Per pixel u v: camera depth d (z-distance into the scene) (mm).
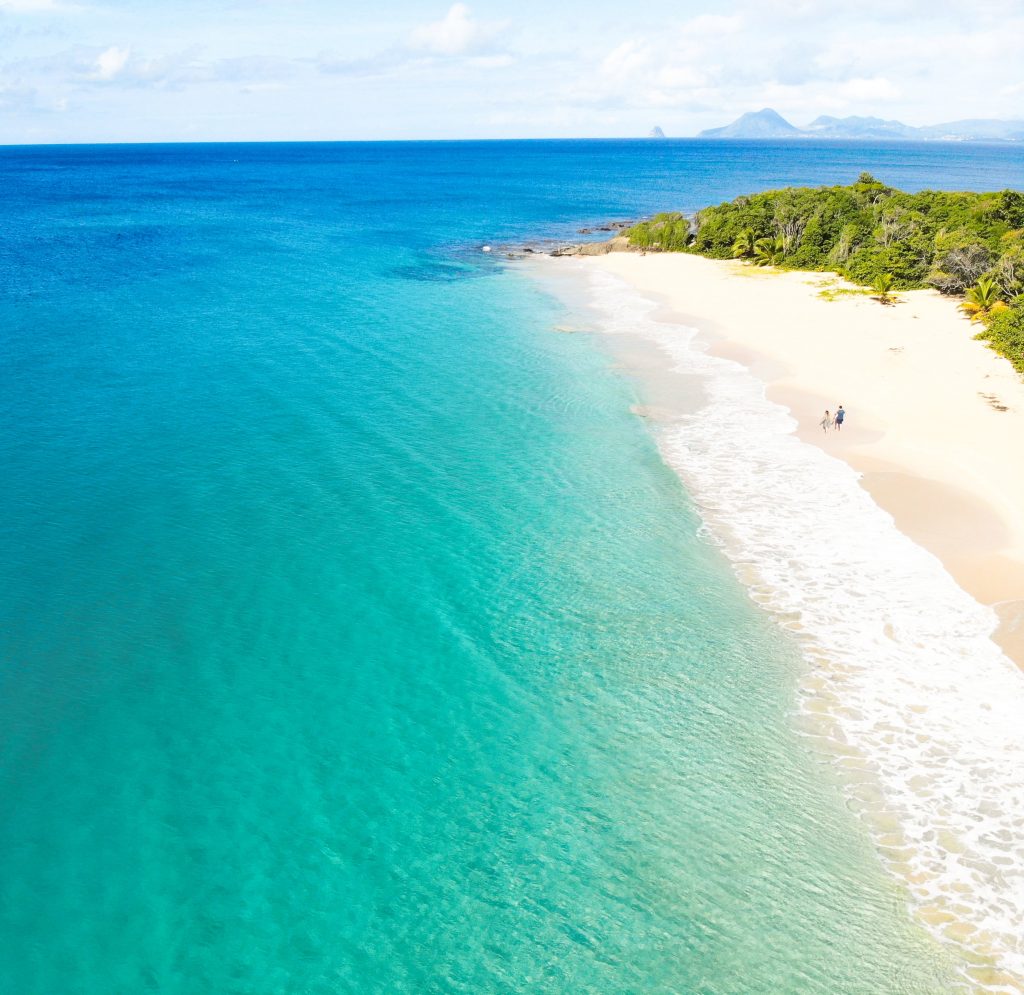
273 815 19453
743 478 36094
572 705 23047
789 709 22766
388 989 15750
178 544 30062
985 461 36094
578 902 17484
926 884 17719
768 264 85312
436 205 152250
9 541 29625
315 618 26391
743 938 16703
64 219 122062
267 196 168000
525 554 30250
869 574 28719
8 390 44250
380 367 50656
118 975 15859
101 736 21469
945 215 81562
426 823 19375
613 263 89125
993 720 22047
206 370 48906
